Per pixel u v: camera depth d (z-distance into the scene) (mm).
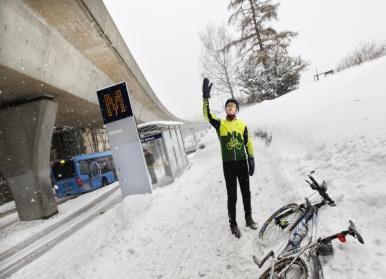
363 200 4074
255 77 27547
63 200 20672
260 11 26312
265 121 14328
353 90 8305
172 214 7430
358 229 3650
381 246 3246
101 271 5133
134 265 5094
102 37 17875
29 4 12328
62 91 15188
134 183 11617
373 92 7098
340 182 4883
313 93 12570
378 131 5406
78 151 34750
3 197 26359
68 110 20906
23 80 11891
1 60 9641
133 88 31172
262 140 13320
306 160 6828
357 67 14891
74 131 34781
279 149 9250
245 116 21688
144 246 5805
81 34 16656
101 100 11844
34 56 11555
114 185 22688
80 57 16500
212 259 4543
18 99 14516
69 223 12180
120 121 11641
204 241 5266
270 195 6398
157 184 14031
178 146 17797
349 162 5242
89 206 15562
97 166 23391
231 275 3973
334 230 3803
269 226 4395
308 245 3033
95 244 7250
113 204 14250
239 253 4465
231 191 5047
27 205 15078
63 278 5328
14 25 9961
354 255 3266
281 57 25969
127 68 24953
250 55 26797
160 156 14375
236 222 5316
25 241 10727
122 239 6281
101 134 42406
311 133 7805
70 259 6742
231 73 36562
